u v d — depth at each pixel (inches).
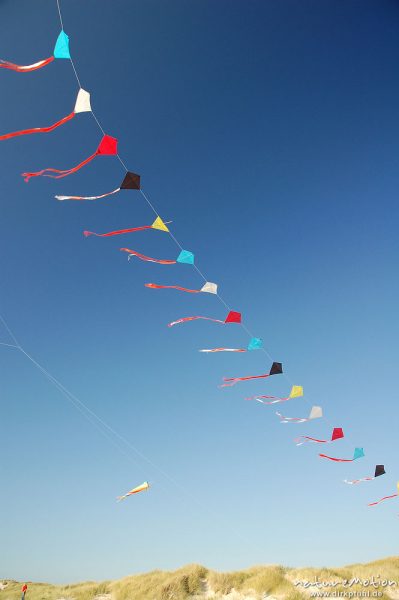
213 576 498.3
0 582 639.1
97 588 552.4
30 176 152.9
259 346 253.1
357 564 521.7
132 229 191.2
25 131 138.1
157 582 514.0
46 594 565.0
